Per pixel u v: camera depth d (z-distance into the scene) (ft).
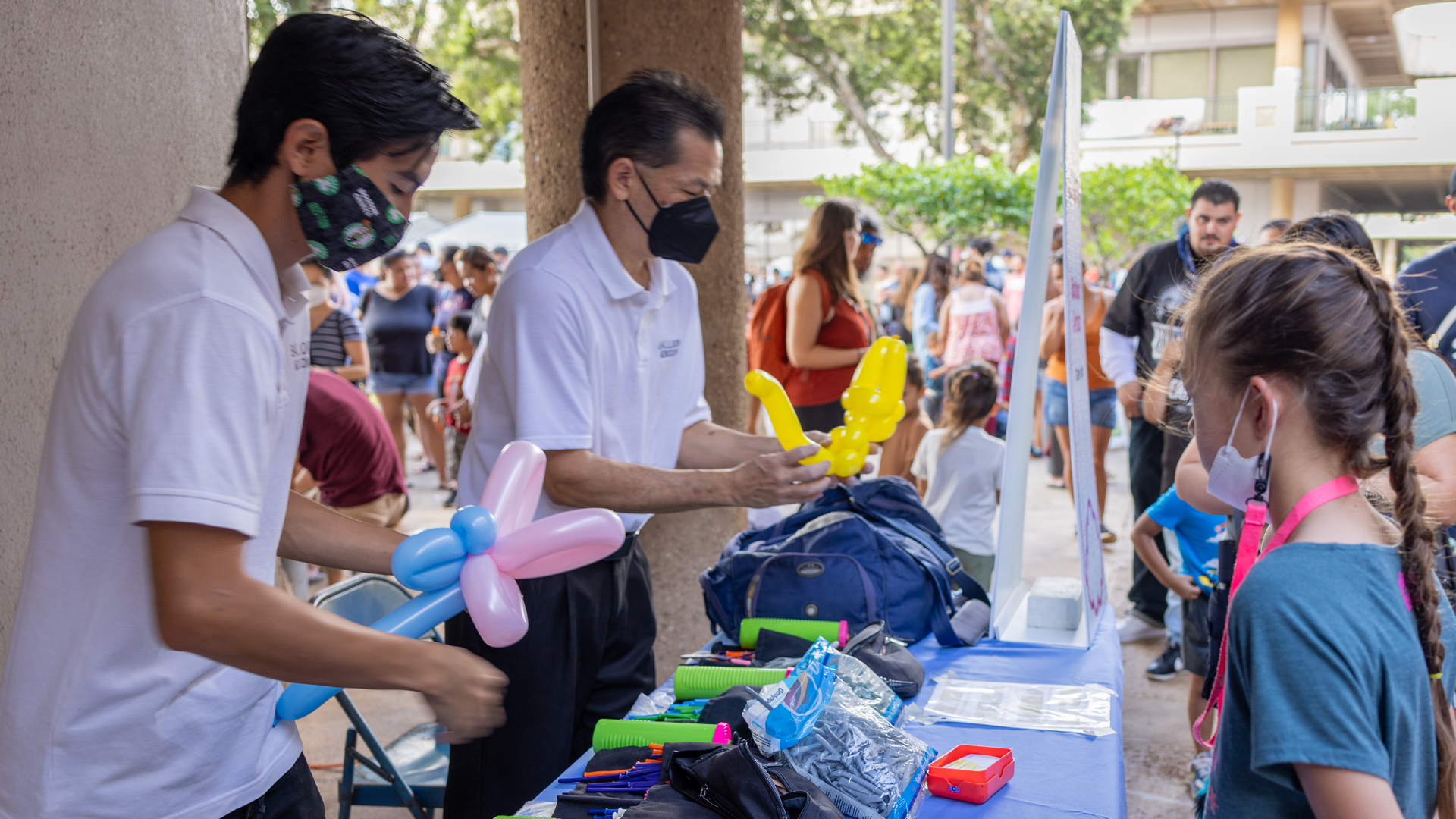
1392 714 3.06
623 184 6.33
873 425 6.51
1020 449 8.31
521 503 4.78
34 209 6.48
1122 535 20.40
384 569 4.96
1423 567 3.26
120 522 3.77
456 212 89.04
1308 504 3.33
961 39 57.98
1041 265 8.10
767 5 59.06
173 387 3.49
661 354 7.13
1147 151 66.74
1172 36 69.72
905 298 30.09
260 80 3.84
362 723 7.68
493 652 6.65
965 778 5.10
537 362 6.22
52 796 3.85
